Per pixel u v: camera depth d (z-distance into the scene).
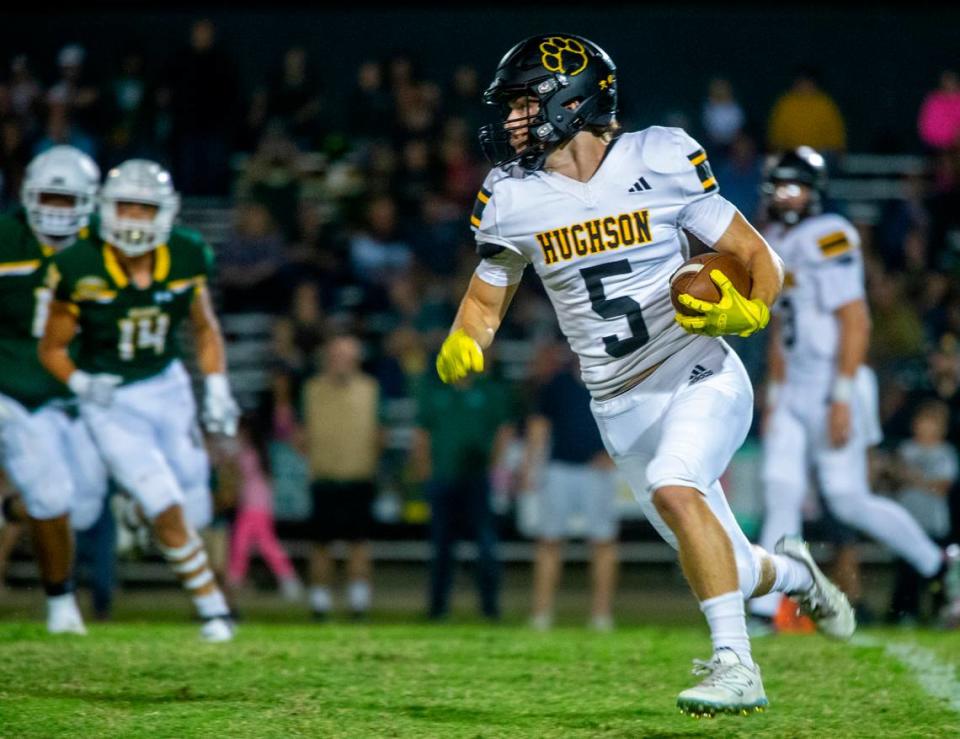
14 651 14.64
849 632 13.45
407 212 40.25
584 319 11.64
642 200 11.35
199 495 17.75
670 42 52.28
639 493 12.11
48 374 17.22
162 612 29.12
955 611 21.30
